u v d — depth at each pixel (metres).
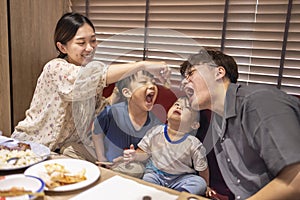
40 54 2.37
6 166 1.03
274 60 1.74
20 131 1.54
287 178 0.81
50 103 1.42
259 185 1.03
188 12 1.93
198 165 1.29
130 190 0.92
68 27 1.55
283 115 0.89
